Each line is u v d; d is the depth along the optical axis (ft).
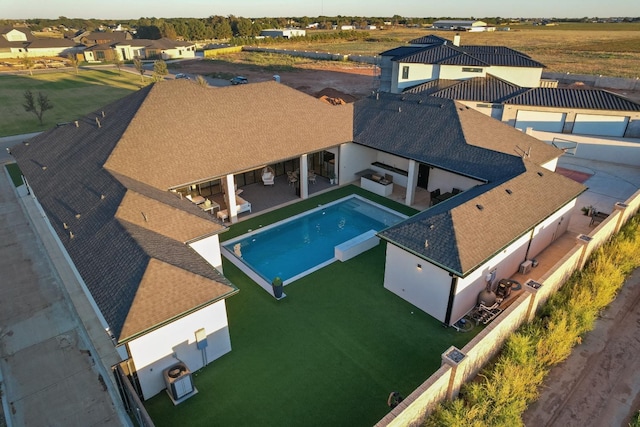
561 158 117.91
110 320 41.04
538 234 66.23
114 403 44.16
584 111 124.36
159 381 44.73
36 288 62.69
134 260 46.70
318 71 279.69
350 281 64.54
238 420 41.96
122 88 229.66
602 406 42.04
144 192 62.95
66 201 63.72
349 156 98.53
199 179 73.77
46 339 52.75
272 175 98.99
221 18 625.00
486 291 56.65
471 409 37.68
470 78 147.74
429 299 55.93
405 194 94.99
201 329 46.16
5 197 95.61
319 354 50.34
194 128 80.74
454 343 51.90
